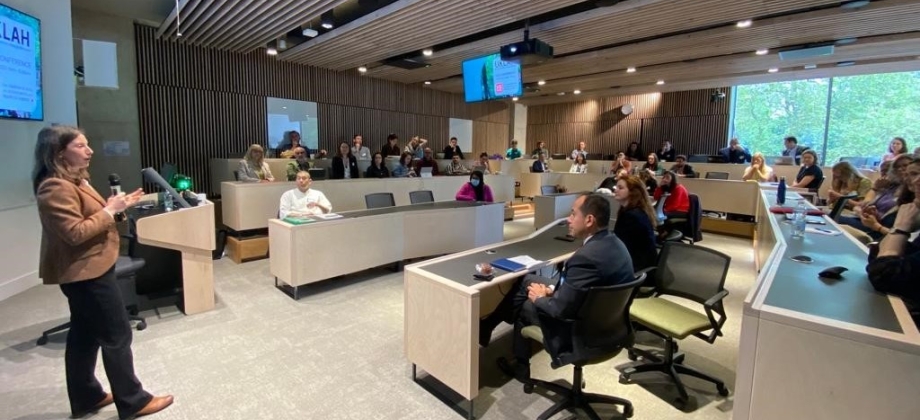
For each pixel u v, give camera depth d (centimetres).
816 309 148
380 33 642
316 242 394
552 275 283
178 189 407
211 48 773
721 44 663
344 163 716
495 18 568
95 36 648
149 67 708
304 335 312
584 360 197
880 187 406
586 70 882
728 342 312
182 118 752
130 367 209
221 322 333
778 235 283
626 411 222
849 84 955
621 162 832
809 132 1012
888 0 484
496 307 297
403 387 247
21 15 366
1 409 218
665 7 509
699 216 557
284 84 891
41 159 185
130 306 333
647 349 299
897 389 126
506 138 1482
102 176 666
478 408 229
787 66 816
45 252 188
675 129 1205
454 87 1193
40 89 392
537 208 662
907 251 169
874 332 129
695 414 227
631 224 294
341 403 231
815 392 139
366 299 390
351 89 1014
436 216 499
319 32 678
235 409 224
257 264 504
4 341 291
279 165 682
